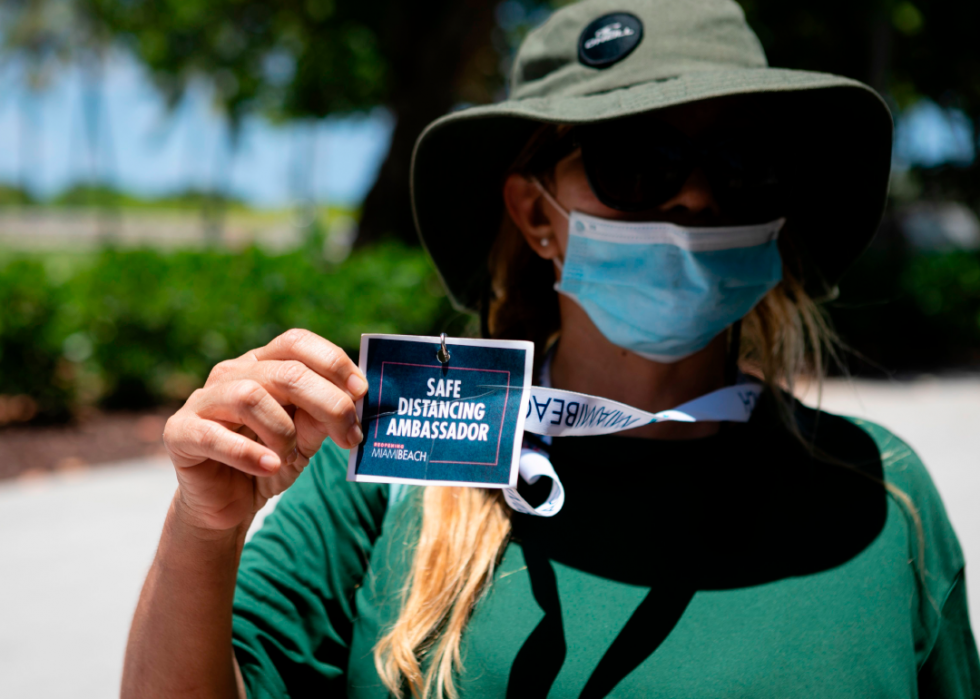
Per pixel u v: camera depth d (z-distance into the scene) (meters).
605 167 1.33
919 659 1.23
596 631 1.12
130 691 1.12
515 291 1.61
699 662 1.08
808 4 11.12
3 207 63.44
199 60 18.22
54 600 3.83
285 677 1.21
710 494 1.20
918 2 11.84
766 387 1.40
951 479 5.58
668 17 1.31
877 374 9.88
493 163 1.53
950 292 11.34
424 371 1.08
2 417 6.96
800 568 1.15
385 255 8.41
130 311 7.28
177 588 1.07
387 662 1.16
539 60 1.39
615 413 1.16
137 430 6.78
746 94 1.35
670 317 1.33
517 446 1.07
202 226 48.22
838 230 1.60
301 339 1.02
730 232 1.33
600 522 1.20
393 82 11.99
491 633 1.14
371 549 1.28
